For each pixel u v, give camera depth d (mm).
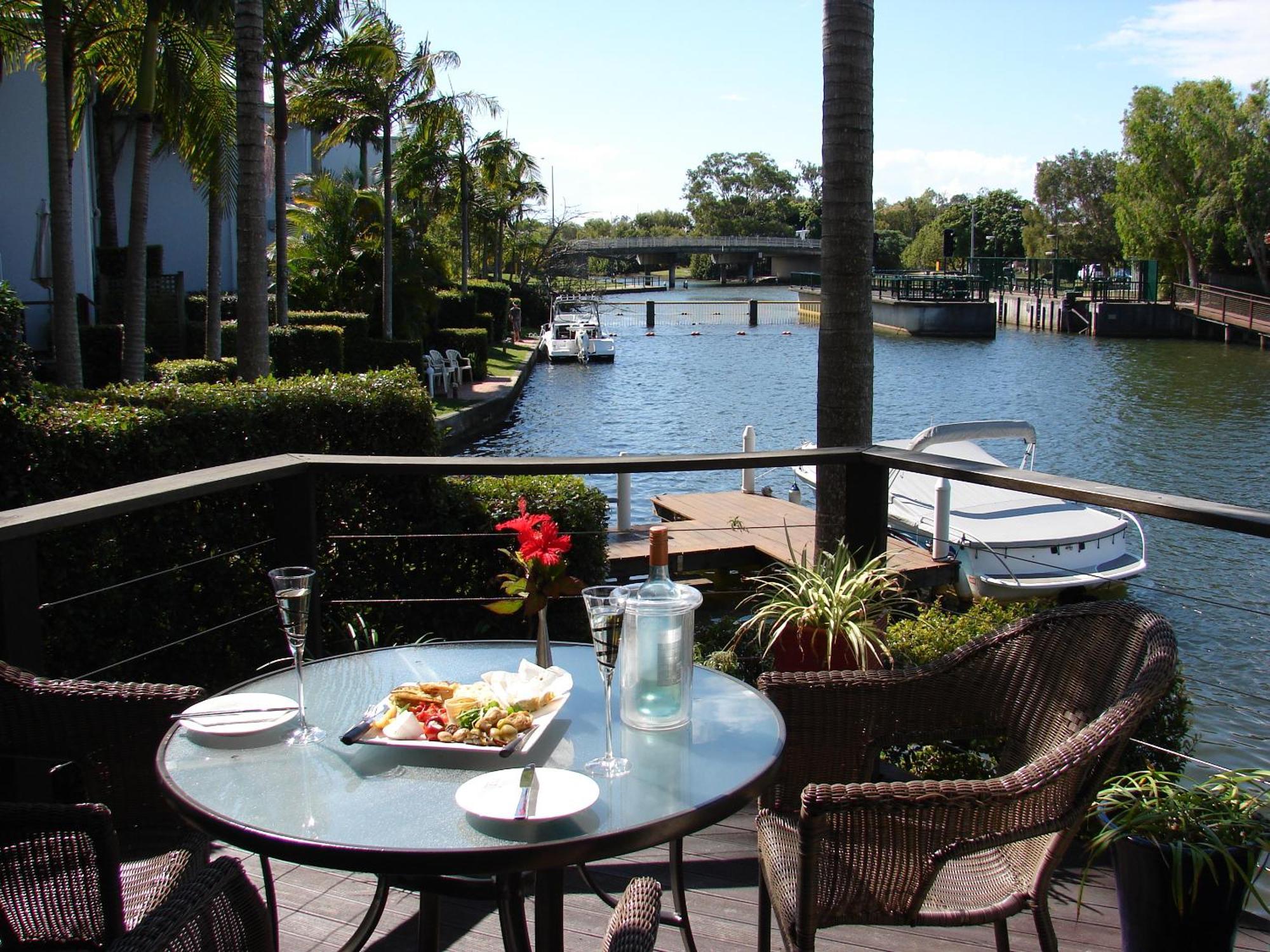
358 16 20578
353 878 2844
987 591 9516
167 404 5980
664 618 1991
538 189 47312
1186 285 53875
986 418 25906
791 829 2234
